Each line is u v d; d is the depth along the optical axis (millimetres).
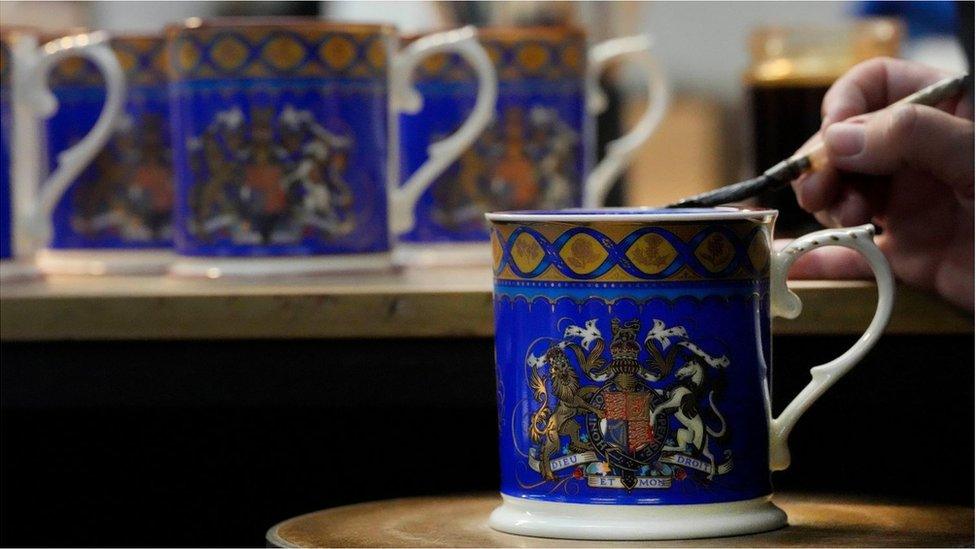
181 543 1648
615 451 960
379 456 1616
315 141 1440
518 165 1639
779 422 1009
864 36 1540
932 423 1490
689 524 961
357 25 1461
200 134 1453
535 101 1642
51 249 1651
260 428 1634
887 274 1016
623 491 960
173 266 1517
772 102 1534
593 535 962
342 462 1624
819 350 1201
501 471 1020
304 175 1438
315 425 1625
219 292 1222
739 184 1161
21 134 1508
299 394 1231
